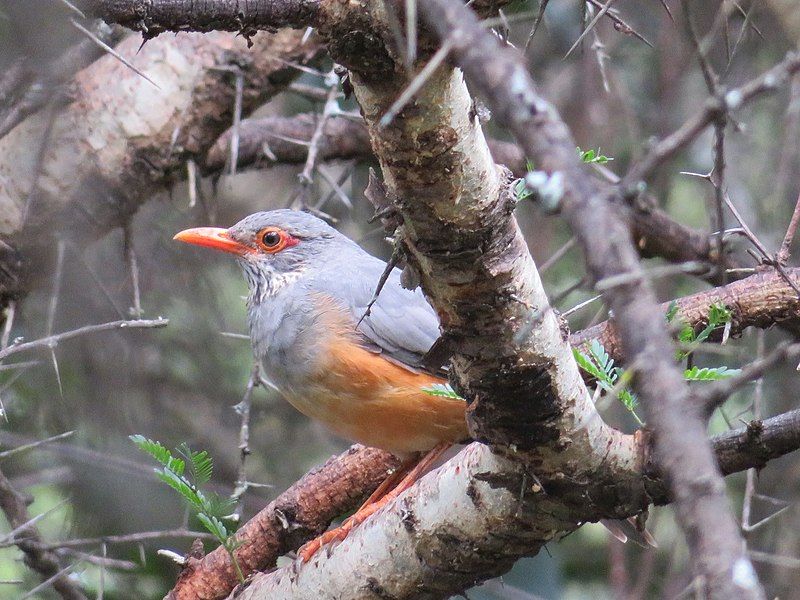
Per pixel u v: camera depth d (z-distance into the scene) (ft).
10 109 31.89
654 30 48.88
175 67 39.68
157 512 41.57
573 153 12.14
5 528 42.45
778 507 41.98
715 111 13.52
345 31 18.33
